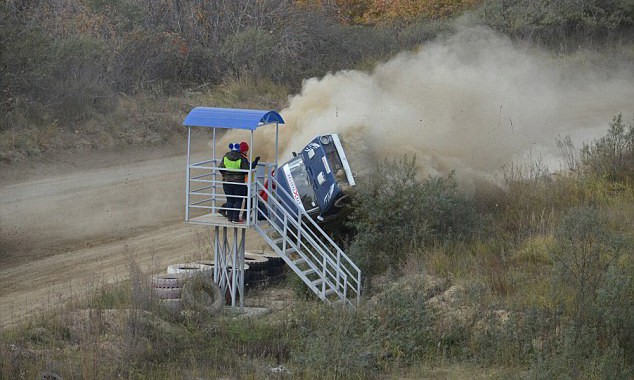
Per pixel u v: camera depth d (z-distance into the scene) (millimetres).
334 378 24781
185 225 44281
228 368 25500
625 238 33250
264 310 32344
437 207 37531
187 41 74000
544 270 33125
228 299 33562
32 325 28203
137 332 27062
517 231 38375
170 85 68688
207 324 29734
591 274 30000
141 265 37000
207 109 33188
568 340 25328
